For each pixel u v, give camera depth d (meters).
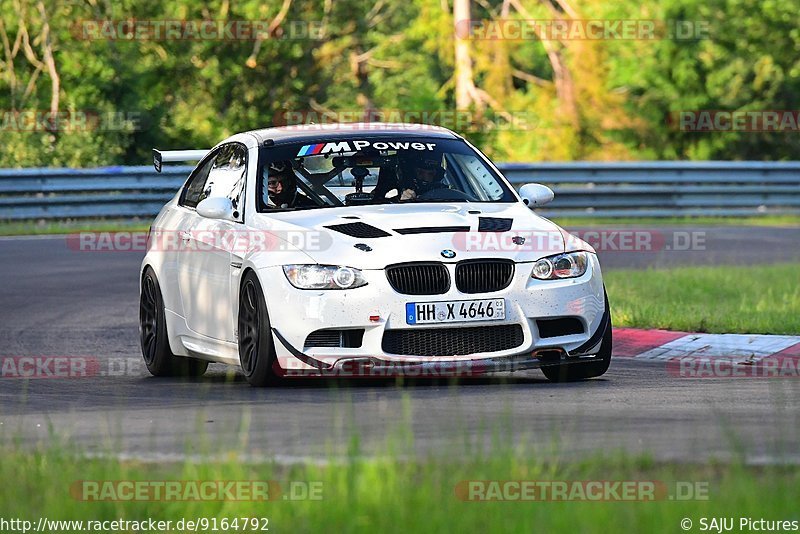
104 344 37.94
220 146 33.66
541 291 27.12
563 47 122.06
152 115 117.25
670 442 19.17
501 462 16.52
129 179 79.12
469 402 24.45
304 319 26.61
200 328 30.56
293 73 128.25
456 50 121.62
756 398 24.86
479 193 30.66
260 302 27.33
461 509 14.37
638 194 88.00
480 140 94.50
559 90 120.19
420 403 24.28
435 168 30.83
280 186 29.97
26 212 76.19
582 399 24.81
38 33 113.69
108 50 115.69
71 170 77.31
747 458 17.47
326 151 30.91
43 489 16.20
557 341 27.25
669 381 28.33
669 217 88.94
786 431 20.17
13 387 29.50
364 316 26.38
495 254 27.09
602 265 59.47
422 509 14.33
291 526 14.20
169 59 121.75
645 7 132.25
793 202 91.75
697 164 89.75
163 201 80.00
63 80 114.75
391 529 13.79
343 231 27.69
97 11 114.69
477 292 26.77
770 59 132.62
